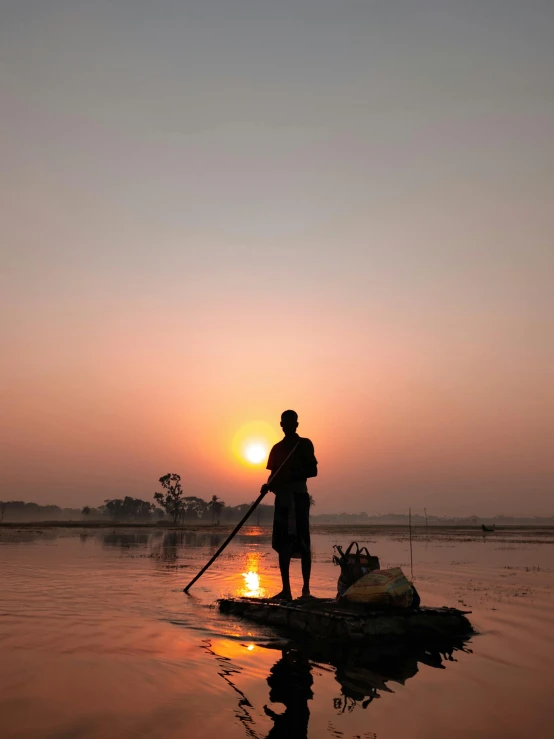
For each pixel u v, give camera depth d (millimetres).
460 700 4336
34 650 5500
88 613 7551
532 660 5594
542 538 47906
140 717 3824
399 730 3715
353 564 8195
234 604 7984
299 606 7340
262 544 30031
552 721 3908
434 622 6910
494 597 9656
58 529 60531
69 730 3580
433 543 33875
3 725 3637
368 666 5320
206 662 5266
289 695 4391
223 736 3551
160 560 16734
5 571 12672
